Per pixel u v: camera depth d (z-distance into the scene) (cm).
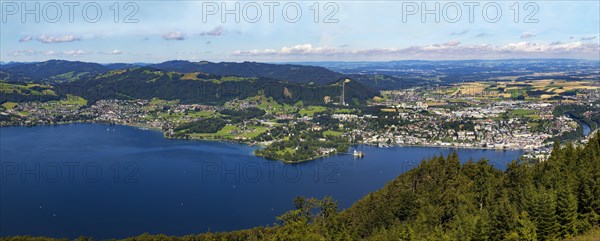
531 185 8350
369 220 10075
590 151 10431
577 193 7775
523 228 6962
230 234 14050
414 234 7750
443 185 11075
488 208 8269
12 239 13650
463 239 7250
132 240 13938
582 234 7125
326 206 10581
